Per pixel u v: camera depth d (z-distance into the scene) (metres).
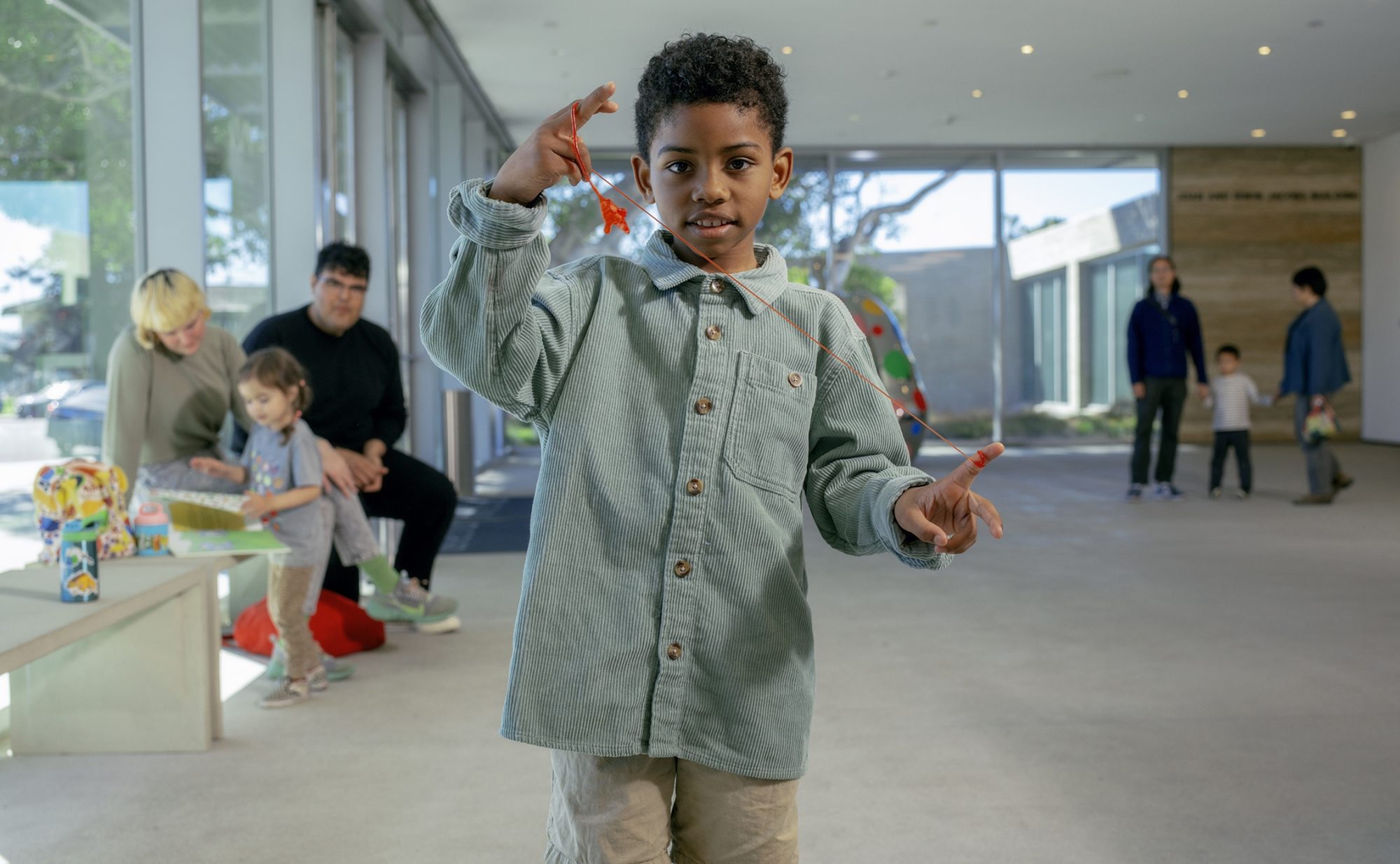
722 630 1.14
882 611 4.33
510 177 1.01
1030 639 3.84
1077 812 2.33
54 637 2.12
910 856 2.12
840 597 4.62
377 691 3.29
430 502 3.99
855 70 9.80
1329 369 7.43
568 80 10.11
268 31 5.12
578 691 1.12
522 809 2.38
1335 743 2.75
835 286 13.30
